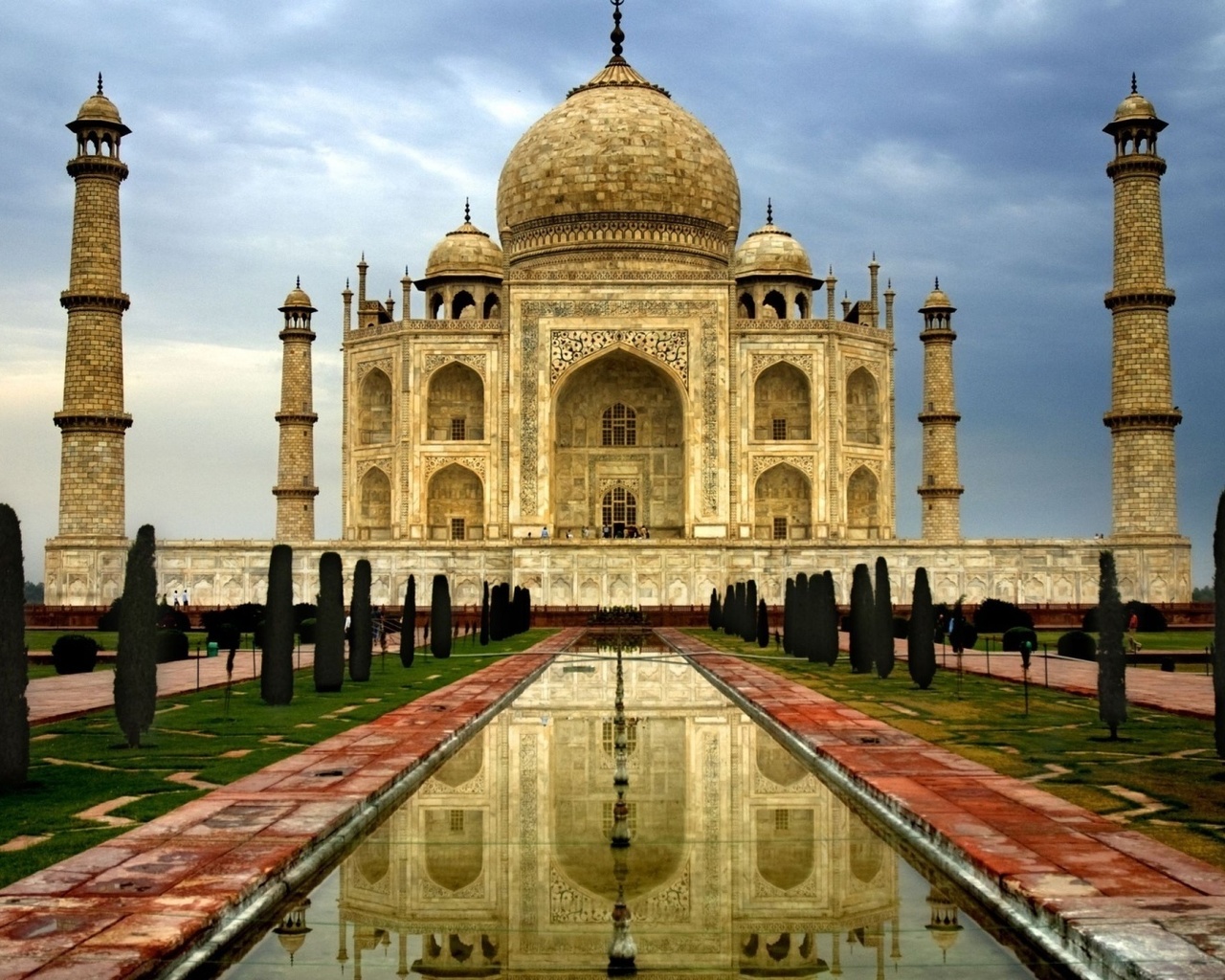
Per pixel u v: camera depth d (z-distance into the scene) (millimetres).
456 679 55594
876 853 24062
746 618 85000
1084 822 24078
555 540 107812
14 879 20422
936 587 108125
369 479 127062
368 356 125875
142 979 16312
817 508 120438
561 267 129500
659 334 119812
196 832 23484
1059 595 107812
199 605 107188
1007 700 46906
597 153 130125
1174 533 107625
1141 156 107500
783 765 33750
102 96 108312
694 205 131500
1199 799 26641
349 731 37688
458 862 23219
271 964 17859
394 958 18125
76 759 32906
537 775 32062
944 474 128625
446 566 108500
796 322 120938
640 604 106875
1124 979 16156
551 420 119750
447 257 134375
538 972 17516
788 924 19500
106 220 107250
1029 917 18984
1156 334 107312
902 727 38344
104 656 70938
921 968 17531
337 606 51188
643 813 27453
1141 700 45844
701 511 118562
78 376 106438
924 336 130375
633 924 19531
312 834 23281
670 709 46031
